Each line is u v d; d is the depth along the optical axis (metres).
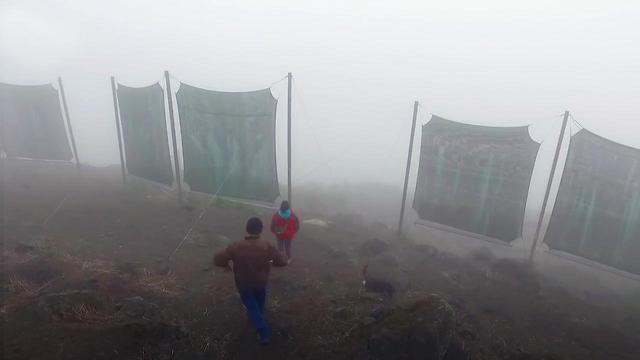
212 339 5.37
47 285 6.09
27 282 6.14
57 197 11.91
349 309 6.26
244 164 11.94
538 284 9.34
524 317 7.54
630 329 7.81
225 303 6.37
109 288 6.19
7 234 8.38
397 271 7.98
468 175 11.26
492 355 5.84
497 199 10.91
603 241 9.87
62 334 4.73
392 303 6.34
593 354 6.48
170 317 5.70
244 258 5.30
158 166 13.02
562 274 11.62
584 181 9.96
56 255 7.32
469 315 7.13
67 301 5.31
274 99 11.16
